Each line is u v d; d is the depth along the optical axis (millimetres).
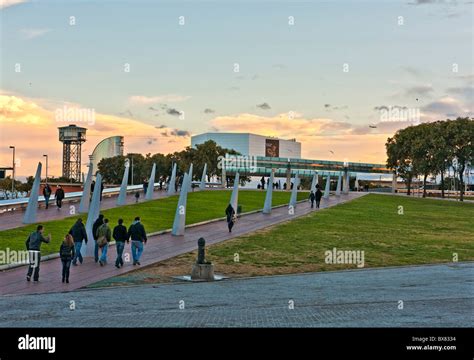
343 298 19734
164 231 40844
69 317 16141
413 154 102188
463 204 83500
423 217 60656
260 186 108562
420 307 17781
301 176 144000
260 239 38781
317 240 39469
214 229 43906
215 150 133750
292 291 21578
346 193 96812
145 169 141250
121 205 59312
